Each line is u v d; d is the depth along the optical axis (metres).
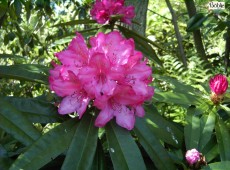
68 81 0.37
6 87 1.06
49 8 0.91
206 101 0.48
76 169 0.35
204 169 0.40
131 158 0.36
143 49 0.66
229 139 0.44
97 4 0.67
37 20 1.09
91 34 0.68
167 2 0.93
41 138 0.36
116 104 0.38
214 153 0.44
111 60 0.37
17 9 0.79
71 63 0.38
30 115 0.40
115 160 0.36
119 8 0.67
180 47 0.90
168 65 0.83
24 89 1.08
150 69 0.37
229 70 0.86
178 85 0.51
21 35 1.00
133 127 0.39
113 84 0.36
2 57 0.45
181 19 1.25
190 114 0.46
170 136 0.43
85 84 0.36
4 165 0.37
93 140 0.37
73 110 0.38
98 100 0.36
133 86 0.37
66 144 0.36
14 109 0.37
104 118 0.37
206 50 1.11
